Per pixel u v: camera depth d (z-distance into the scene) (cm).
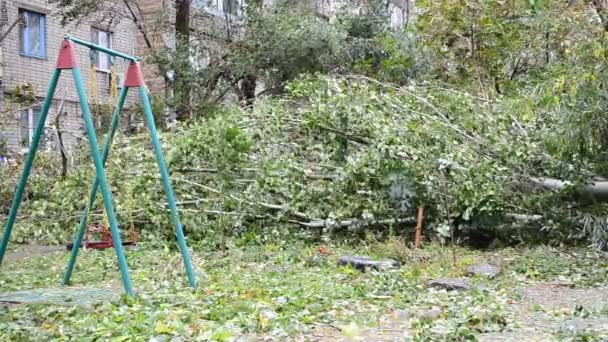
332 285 629
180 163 984
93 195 676
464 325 458
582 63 863
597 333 432
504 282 675
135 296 552
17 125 1477
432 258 802
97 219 1005
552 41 1260
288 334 433
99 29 1909
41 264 794
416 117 1016
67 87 1798
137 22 1680
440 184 925
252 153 995
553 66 1002
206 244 921
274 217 971
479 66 1368
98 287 638
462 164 936
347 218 956
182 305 525
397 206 945
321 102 1037
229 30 1706
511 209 941
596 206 924
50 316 491
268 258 821
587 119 844
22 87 1641
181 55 1603
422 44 1440
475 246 962
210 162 985
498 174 938
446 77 1440
